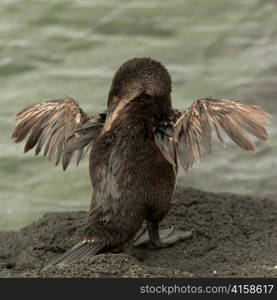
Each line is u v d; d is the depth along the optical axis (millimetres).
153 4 24141
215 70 21672
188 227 12523
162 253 11805
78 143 11422
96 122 11688
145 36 22969
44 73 21750
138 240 12047
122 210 10930
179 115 11594
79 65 22047
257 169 18781
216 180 18625
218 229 12438
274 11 23766
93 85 21141
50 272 10156
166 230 12289
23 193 18438
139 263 10484
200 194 13367
